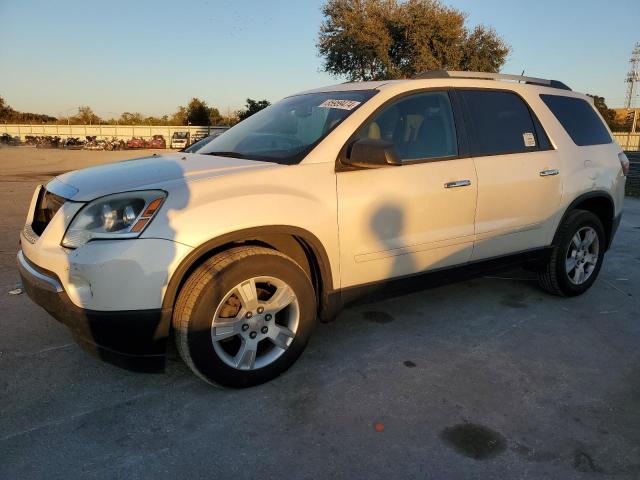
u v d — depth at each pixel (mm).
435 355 3521
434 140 3695
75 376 3174
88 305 2645
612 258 6176
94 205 2723
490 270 4102
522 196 4078
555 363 3449
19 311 4133
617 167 4840
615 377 3285
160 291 2664
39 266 2830
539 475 2383
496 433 2680
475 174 3783
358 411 2848
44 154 32000
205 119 70438
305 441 2590
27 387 3041
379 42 24953
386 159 3051
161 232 2654
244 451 2510
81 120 79250
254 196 2902
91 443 2551
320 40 26797
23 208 9109
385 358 3461
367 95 3582
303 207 3041
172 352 3502
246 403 2908
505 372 3311
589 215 4566
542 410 2898
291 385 3102
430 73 3939
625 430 2734
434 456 2494
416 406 2904
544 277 4605
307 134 3449
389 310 4301
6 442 2545
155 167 3184
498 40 26219
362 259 3338
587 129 4754
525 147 4172
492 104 4090
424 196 3523
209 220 2754
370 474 2369
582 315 4301
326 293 3264
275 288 3064
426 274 3684
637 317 4289
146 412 2814
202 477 2332
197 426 2697
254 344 2994
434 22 25094
